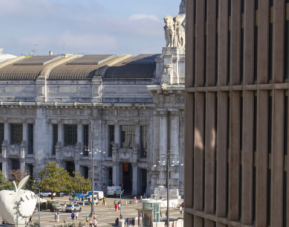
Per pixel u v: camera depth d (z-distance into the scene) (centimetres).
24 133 15412
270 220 4788
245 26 4912
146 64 14662
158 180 13200
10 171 15612
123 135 14550
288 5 4603
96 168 14638
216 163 5441
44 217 11181
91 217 11175
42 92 15088
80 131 14850
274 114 4644
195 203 5622
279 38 4616
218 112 5281
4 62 16562
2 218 10044
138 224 10131
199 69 5556
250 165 4950
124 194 14462
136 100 14238
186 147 5762
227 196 5300
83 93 14788
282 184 4662
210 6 5397
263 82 4775
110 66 14925
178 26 13212
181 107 13075
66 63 15562
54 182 13162
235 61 5084
